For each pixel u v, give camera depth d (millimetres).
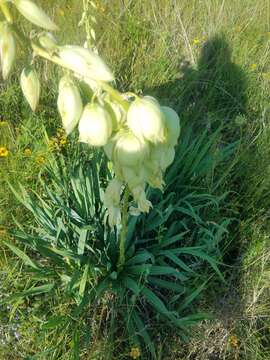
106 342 522
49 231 572
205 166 639
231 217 638
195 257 590
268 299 576
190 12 900
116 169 359
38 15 280
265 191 657
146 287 567
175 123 346
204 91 812
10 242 573
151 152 353
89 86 334
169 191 628
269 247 598
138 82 788
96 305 551
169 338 547
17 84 744
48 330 521
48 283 559
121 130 342
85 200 584
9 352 519
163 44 833
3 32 280
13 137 691
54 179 609
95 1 896
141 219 594
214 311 561
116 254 570
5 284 555
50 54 293
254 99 798
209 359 541
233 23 893
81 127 317
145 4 911
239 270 588
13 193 613
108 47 830
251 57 862
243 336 550
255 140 710
